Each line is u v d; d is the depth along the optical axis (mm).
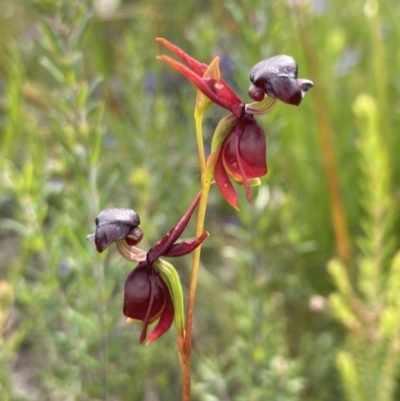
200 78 226
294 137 465
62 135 306
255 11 341
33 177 304
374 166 312
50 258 311
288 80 223
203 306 437
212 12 588
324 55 469
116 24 630
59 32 298
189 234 461
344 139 455
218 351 417
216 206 500
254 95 227
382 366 297
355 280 399
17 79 370
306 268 431
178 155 455
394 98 498
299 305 422
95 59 483
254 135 228
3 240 528
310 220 441
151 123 436
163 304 235
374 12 417
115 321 306
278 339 344
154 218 395
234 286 453
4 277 477
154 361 368
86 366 322
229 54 448
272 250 387
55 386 324
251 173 230
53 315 340
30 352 409
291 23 476
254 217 333
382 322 292
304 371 378
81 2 299
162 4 612
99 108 324
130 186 427
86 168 301
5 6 608
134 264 358
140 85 447
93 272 301
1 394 308
